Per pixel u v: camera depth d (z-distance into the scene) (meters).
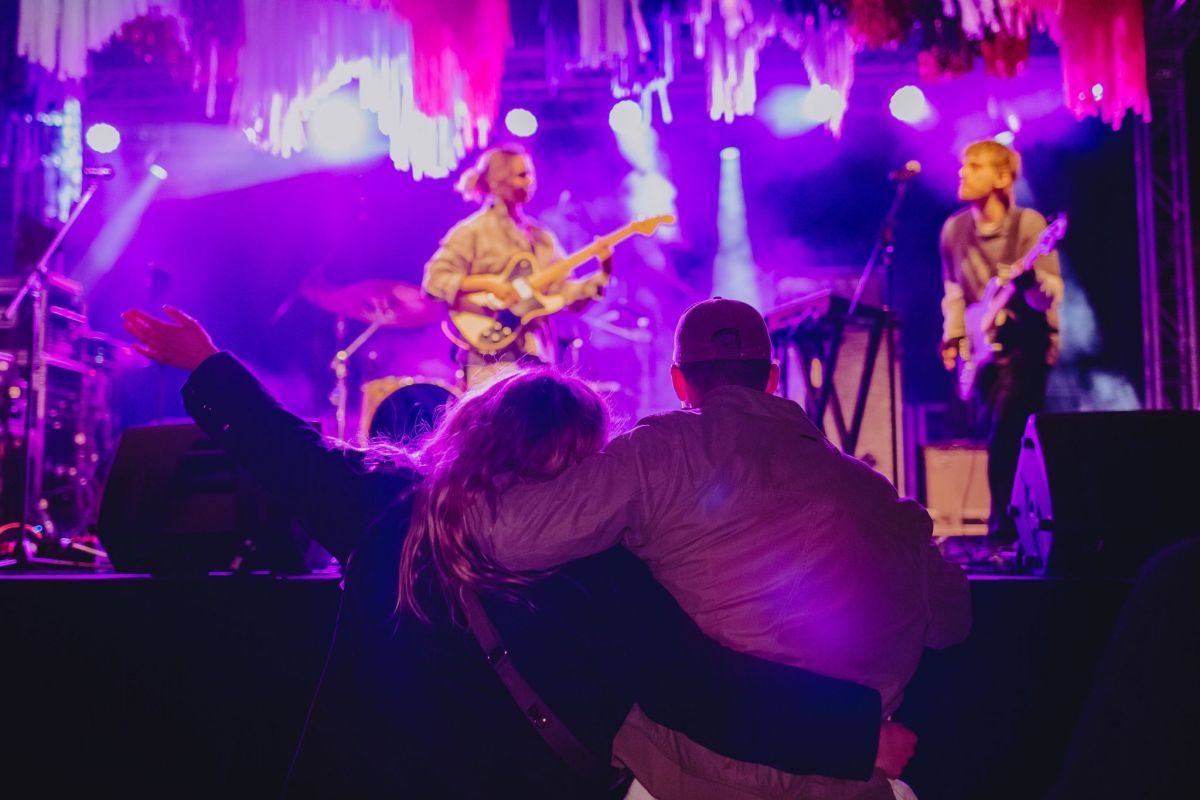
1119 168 6.95
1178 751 0.70
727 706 1.22
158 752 1.99
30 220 5.86
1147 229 6.04
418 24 4.63
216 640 1.99
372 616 1.26
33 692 2.00
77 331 5.66
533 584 1.22
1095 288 7.00
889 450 3.78
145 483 2.32
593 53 4.62
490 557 1.21
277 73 4.67
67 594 2.01
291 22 4.65
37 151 5.93
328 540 1.34
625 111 6.57
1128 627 0.75
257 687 1.98
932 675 1.99
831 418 3.79
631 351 6.49
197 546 2.27
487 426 1.26
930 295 7.32
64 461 5.50
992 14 4.43
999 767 1.98
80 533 4.87
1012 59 4.58
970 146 4.63
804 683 1.23
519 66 6.48
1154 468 2.15
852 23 4.57
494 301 4.85
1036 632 1.99
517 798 1.19
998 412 4.22
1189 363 5.99
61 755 2.00
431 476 1.27
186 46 4.73
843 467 1.34
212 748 1.98
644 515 1.27
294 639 1.98
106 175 4.30
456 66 4.70
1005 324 4.30
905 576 1.32
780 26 4.69
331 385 6.65
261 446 1.36
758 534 1.27
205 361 1.43
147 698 1.99
